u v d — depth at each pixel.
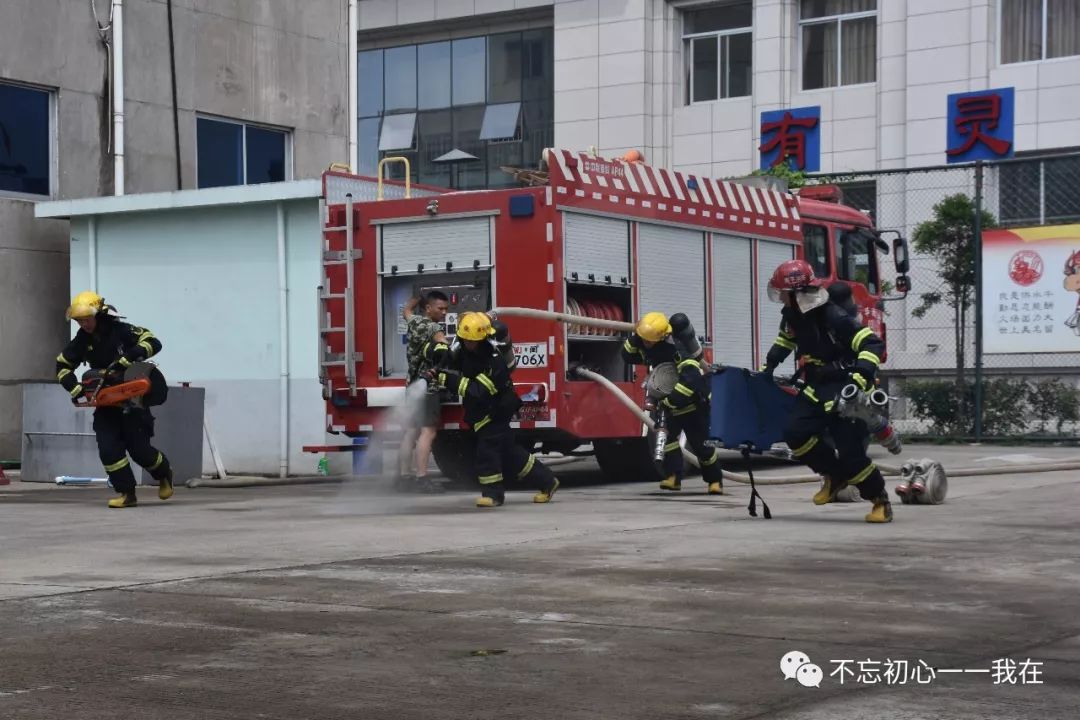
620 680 5.13
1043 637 5.84
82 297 11.73
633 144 37.62
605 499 12.45
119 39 18.06
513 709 4.74
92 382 11.80
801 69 36.03
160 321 16.83
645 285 14.09
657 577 7.49
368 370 13.88
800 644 5.73
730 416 10.51
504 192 13.22
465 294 13.45
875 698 4.84
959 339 26.08
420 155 42.66
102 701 4.89
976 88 32.38
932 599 6.77
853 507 11.41
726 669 5.29
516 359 13.18
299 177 20.36
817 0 35.78
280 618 6.37
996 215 30.16
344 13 21.05
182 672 5.32
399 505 12.00
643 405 14.09
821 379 9.92
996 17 32.56
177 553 8.66
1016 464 16.11
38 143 17.45
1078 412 21.39
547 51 40.56
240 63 19.55
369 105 43.59
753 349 15.73
